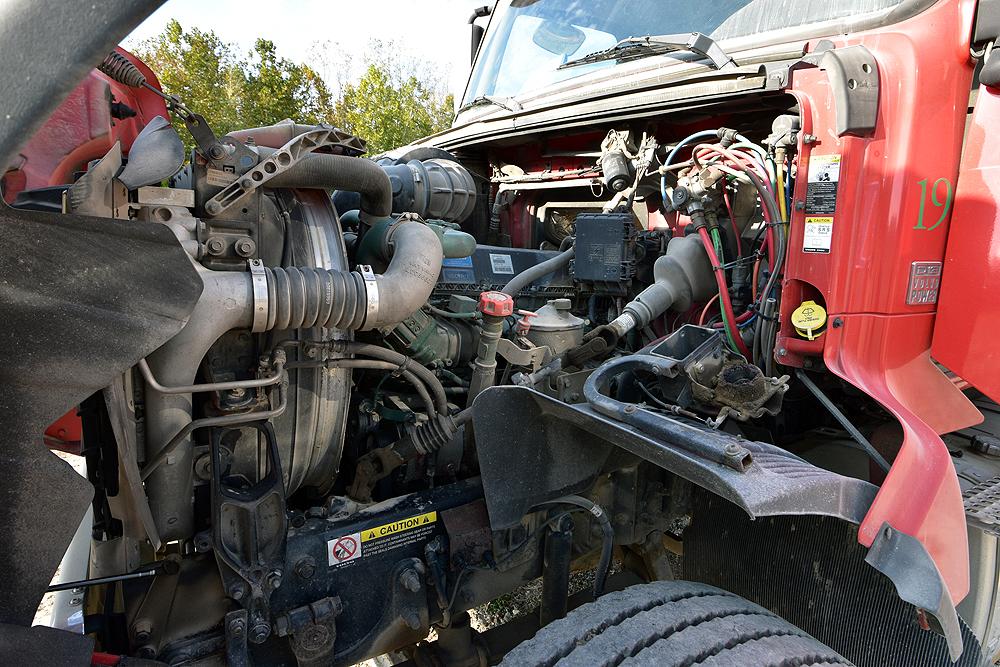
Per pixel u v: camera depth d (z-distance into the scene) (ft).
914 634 5.11
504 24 11.11
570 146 9.04
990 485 5.46
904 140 5.01
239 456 4.84
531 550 5.64
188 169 5.07
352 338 5.07
